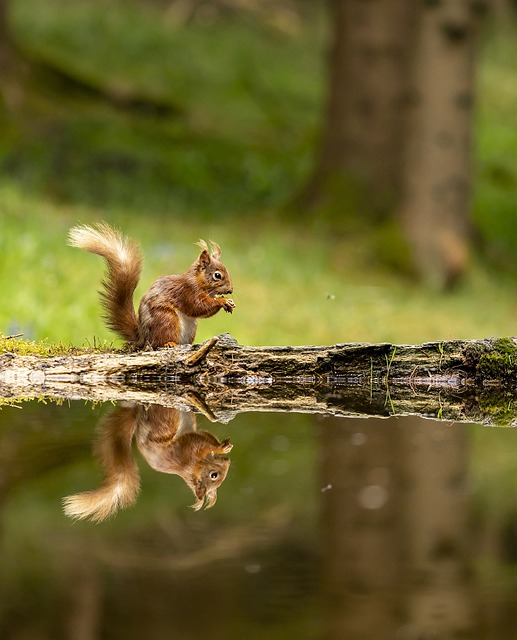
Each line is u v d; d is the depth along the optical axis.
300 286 19.44
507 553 5.16
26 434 8.06
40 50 30.58
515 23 48.62
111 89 29.03
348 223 24.09
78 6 38.91
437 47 22.95
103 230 11.05
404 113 24.72
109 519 5.80
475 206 28.67
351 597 4.51
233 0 42.78
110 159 25.48
